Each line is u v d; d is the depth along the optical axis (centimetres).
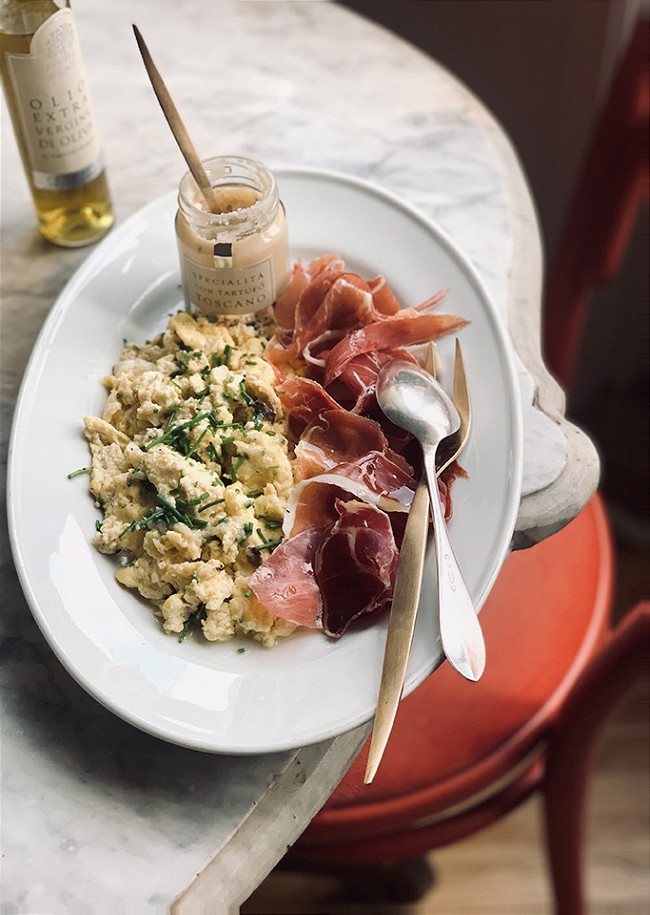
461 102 114
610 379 173
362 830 99
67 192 97
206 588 74
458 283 91
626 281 152
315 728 68
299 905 147
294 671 71
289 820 72
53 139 92
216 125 112
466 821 109
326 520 77
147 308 94
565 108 146
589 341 164
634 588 168
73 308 90
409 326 88
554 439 86
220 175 89
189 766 72
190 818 70
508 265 100
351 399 87
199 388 85
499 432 81
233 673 72
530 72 145
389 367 85
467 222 104
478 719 102
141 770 72
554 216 163
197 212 85
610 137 112
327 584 74
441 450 82
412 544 74
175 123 81
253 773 72
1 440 89
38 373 85
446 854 150
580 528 113
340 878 136
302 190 98
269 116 113
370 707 69
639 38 107
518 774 109
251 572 77
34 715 74
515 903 147
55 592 73
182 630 75
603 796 153
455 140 111
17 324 96
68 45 88
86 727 74
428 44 151
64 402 85
